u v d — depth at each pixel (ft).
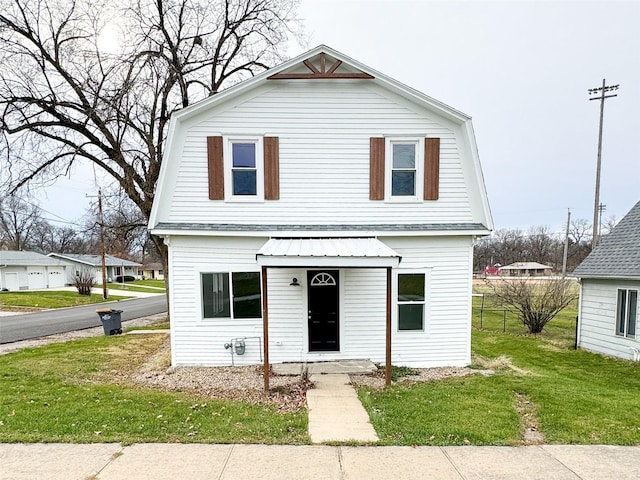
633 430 18.08
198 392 23.95
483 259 229.86
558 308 54.90
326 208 31.17
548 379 27.48
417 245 31.35
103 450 15.61
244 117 30.68
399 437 17.12
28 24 46.34
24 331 54.03
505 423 18.60
